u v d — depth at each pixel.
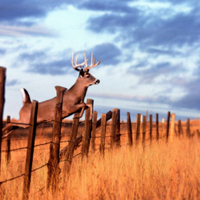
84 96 28.70
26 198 13.76
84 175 16.94
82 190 14.32
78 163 20.91
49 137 30.06
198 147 30.50
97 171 17.77
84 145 22.34
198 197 14.34
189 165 20.22
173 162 19.58
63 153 23.56
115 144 28.58
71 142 19.58
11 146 29.14
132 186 15.15
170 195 14.01
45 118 26.38
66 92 28.44
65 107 27.81
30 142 13.89
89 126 22.69
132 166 19.28
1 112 11.20
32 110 13.95
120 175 16.78
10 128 25.94
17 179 17.05
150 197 14.51
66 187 15.57
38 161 21.00
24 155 25.12
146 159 21.83
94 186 14.76
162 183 15.73
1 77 11.02
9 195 14.66
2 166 18.66
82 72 28.53
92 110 24.28
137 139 35.50
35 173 18.53
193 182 16.30
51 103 26.41
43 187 16.11
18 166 20.31
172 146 31.91
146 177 17.17
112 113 29.20
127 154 24.16
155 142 38.00
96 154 23.94
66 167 19.22
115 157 22.27
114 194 14.30
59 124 16.86
